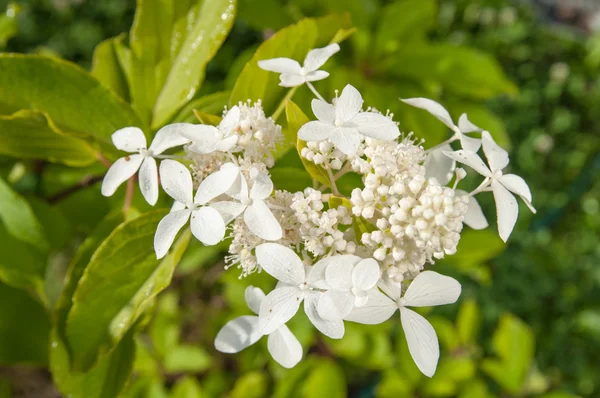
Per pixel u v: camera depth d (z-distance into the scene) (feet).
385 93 1.81
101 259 1.36
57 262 2.64
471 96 2.03
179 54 1.53
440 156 1.33
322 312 1.21
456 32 4.08
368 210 1.24
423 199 1.23
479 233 1.93
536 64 4.12
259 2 1.80
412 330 1.24
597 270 3.41
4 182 1.54
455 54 1.84
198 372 2.65
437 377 2.02
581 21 4.74
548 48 4.17
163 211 1.38
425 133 1.76
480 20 4.13
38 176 1.80
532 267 3.33
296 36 1.44
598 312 3.25
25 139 1.46
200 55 1.50
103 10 3.77
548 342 3.22
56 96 1.44
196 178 1.29
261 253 1.23
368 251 1.27
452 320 3.06
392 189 1.25
